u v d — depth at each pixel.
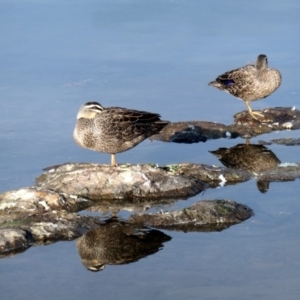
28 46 25.20
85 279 11.07
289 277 11.09
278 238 12.38
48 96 20.81
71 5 30.00
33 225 12.56
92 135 14.45
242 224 12.89
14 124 18.67
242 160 16.30
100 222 12.96
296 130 18.55
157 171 14.67
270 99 20.98
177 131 18.11
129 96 20.81
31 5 29.91
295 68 23.02
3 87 21.58
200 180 14.90
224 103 20.56
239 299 10.43
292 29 26.80
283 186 14.63
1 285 10.88
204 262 11.58
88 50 24.91
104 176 14.42
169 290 10.71
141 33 26.62
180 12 29.30
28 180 14.98
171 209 13.57
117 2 30.67
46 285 10.87
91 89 21.38
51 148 16.95
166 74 22.72
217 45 25.25
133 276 11.15
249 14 28.88
